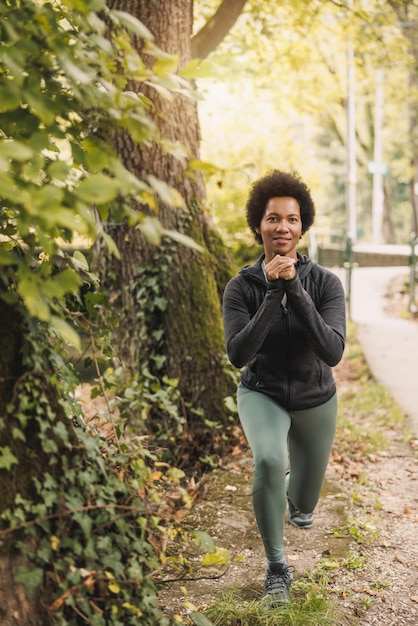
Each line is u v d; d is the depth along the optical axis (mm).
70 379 2646
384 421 6559
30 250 2266
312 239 15977
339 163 39594
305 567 3580
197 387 5477
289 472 3680
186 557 3666
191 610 3111
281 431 3154
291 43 11445
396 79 24375
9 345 2238
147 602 2510
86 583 2182
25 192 1738
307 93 15758
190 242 1895
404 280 15031
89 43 1965
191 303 5520
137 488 2676
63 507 2305
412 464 5391
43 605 2193
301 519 4004
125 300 5543
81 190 1688
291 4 9266
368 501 4566
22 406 2217
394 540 3953
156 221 1858
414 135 28719
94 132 2225
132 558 2512
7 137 2109
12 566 2129
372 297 13883
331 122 30438
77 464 2432
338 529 4020
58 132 2020
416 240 12031
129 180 1829
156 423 5336
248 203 3311
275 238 3170
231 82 10906
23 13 1856
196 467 5141
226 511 4258
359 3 9672
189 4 5410
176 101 5340
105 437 3111
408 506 4508
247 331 3016
